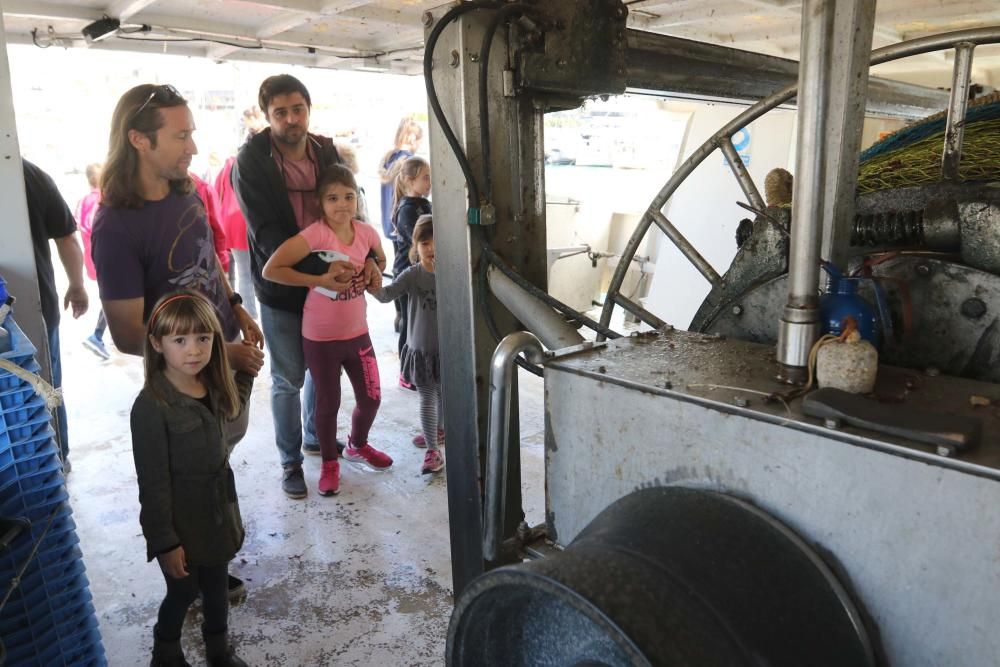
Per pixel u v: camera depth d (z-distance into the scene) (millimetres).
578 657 781
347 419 3490
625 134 5461
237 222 4816
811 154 854
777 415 798
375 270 2730
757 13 3117
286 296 2627
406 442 3219
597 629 755
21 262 2252
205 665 1878
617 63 1426
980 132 1479
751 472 826
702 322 1442
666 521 801
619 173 5477
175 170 2006
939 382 934
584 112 5738
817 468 768
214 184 4895
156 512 1634
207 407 1729
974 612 682
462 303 1411
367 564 2301
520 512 1521
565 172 5891
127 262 1990
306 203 2709
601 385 965
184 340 1615
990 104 1559
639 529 799
